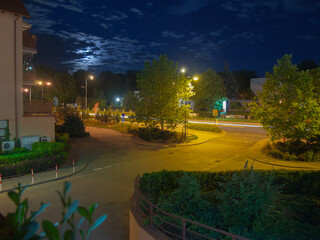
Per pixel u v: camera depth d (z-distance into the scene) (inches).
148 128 1411.2
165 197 349.4
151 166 783.7
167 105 1252.5
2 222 63.5
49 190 557.9
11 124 823.7
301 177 408.5
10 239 57.9
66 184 70.7
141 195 310.3
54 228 56.8
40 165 698.8
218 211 278.4
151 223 268.8
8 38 810.8
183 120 1275.8
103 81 4562.0
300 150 877.2
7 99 813.9
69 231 60.2
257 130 1574.8
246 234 224.1
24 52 1000.2
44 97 2933.1
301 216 276.7
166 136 1264.8
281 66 895.7
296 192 377.1
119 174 695.1
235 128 1680.6
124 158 898.1
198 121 2130.9
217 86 2534.5
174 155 946.1
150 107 1291.8
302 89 844.6
